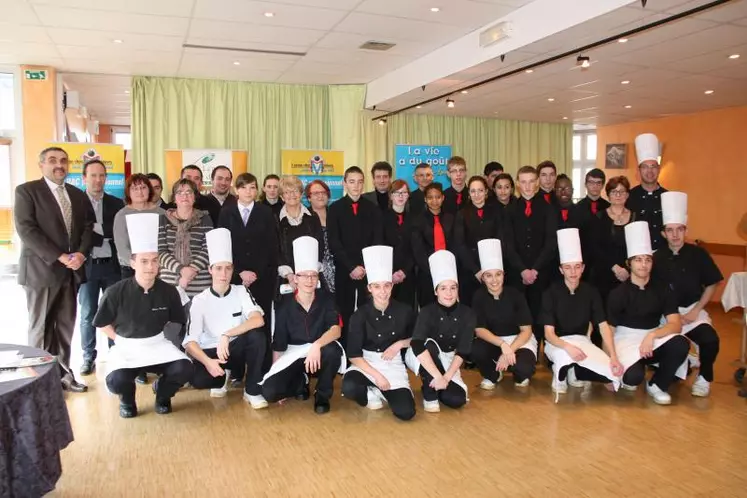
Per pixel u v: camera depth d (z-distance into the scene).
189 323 3.35
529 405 3.53
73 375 3.79
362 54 6.41
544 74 5.86
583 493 2.44
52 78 7.00
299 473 2.60
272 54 6.41
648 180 4.22
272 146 8.12
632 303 3.72
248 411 3.38
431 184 4.36
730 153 7.80
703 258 3.84
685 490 2.47
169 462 2.70
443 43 5.96
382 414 3.35
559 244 3.77
